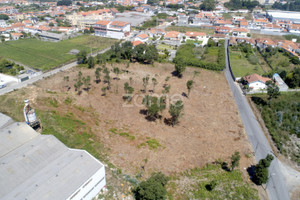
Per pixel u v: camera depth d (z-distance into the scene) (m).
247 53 142.25
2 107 78.94
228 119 78.81
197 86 102.31
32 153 51.66
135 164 57.59
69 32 192.88
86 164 48.47
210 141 67.56
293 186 54.44
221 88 101.25
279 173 58.19
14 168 47.91
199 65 122.62
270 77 108.00
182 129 72.81
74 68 117.94
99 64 123.25
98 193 50.00
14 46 154.75
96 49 150.00
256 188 52.62
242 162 59.94
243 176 55.59
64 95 89.12
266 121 77.94
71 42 166.25
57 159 51.00
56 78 104.94
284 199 50.56
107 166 56.41
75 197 43.34
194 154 61.97
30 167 48.94
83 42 166.00
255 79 98.88
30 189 43.00
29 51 144.38
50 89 93.94
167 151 62.59
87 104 84.31
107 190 50.66
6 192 43.66
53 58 132.25
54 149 53.91
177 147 64.38
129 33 184.62
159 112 81.38
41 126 68.31
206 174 55.59
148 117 78.44
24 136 57.66
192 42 167.50
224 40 169.88
